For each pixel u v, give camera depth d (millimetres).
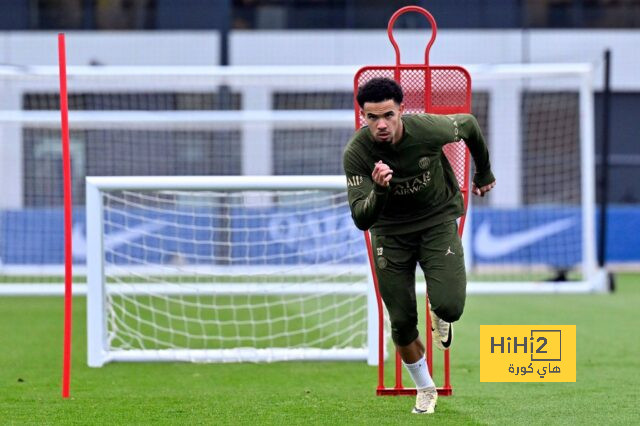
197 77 45781
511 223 59562
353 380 26188
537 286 49469
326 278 44531
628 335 34781
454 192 20031
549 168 69938
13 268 55594
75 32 76562
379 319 23359
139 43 76688
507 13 78625
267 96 67250
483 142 20203
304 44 77688
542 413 21094
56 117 50031
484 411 21297
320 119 50938
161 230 53812
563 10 80562
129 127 55500
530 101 70188
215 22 77375
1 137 61156
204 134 65188
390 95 17750
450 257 19594
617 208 68312
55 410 21734
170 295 47625
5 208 55688
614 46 79812
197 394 23922
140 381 26047
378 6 78688
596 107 79875
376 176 17453
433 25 22047
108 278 50750
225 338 32250
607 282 52062
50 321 40281
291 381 26047
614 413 21094
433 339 21125
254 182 28375
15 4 77312
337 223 46000
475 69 48031
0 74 44125
